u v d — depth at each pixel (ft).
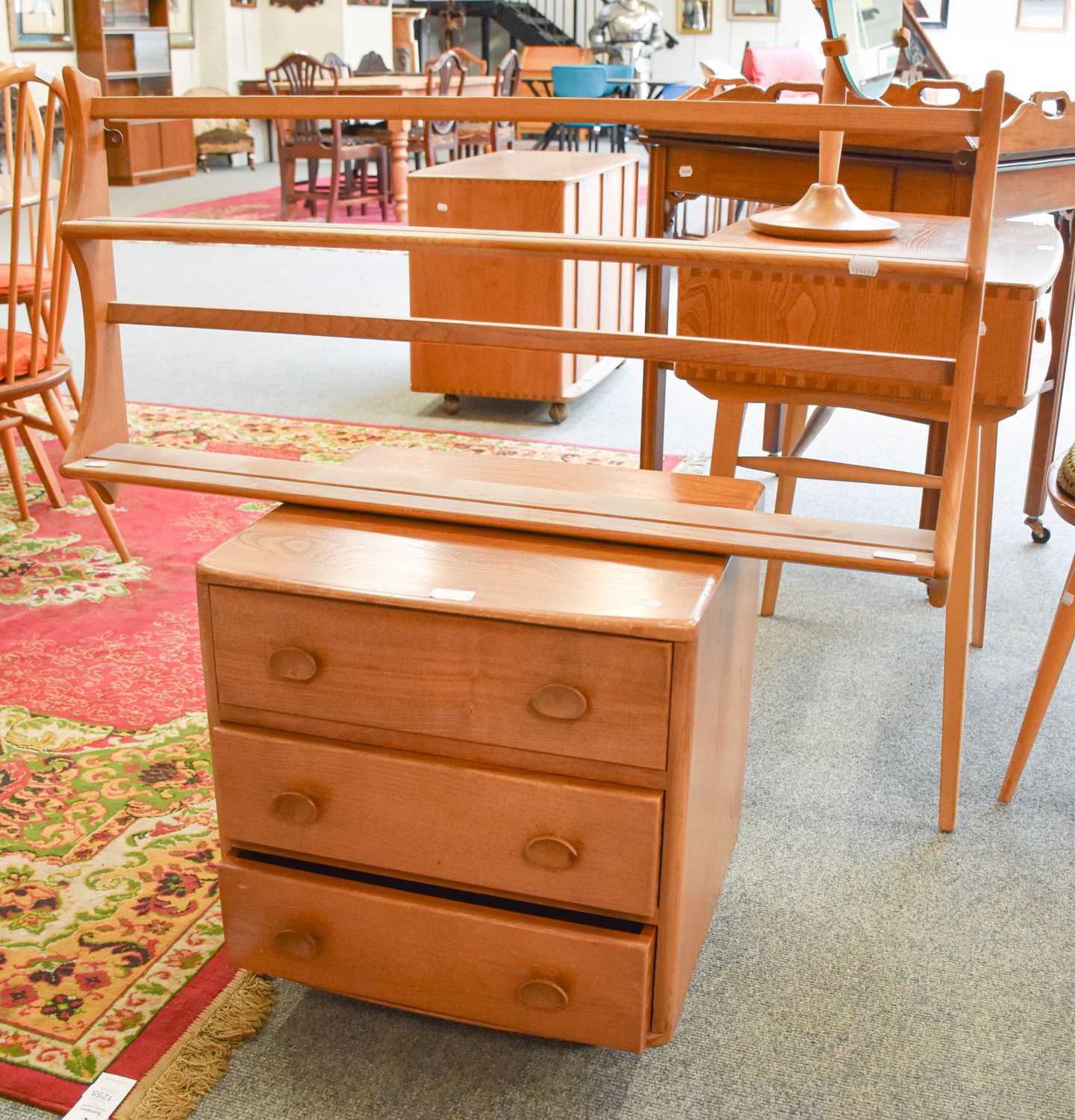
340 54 38.40
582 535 4.75
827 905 5.86
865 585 9.61
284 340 17.17
